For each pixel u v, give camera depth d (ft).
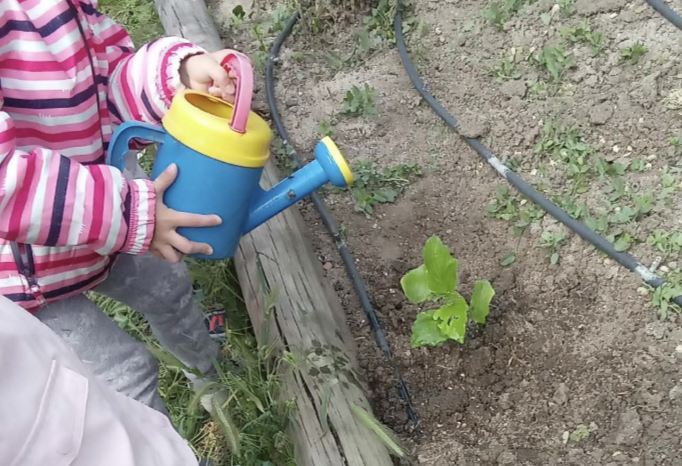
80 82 2.34
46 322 2.48
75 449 1.71
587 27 4.35
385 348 3.48
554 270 3.55
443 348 3.43
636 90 4.01
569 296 3.44
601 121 3.96
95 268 2.50
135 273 2.75
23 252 2.30
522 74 4.36
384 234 3.97
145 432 2.04
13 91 2.26
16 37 2.21
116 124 2.65
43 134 2.35
